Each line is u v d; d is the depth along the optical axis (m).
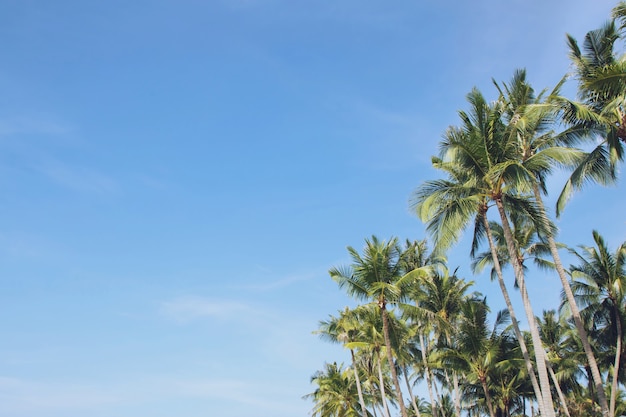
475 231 29.45
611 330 40.62
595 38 23.70
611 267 36.91
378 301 30.97
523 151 27.70
